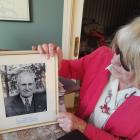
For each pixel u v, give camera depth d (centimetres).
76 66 91
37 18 157
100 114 76
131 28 55
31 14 154
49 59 70
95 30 280
